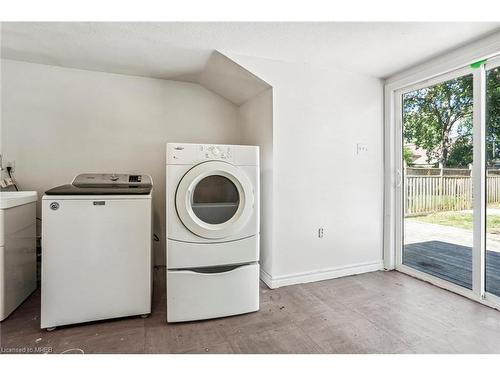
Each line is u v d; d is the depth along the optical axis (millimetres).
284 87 2402
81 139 2584
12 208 1890
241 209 1929
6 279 1821
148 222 1857
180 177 1810
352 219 2730
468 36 1954
